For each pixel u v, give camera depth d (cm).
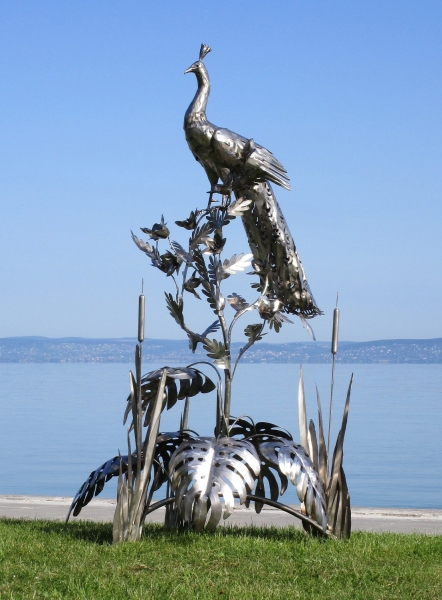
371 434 2966
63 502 1085
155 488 802
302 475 759
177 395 819
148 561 685
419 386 7244
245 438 791
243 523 914
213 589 614
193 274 804
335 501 788
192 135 792
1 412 3922
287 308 839
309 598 600
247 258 802
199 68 796
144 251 796
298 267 820
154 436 760
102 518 948
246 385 6731
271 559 701
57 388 6719
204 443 749
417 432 3031
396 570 675
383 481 1894
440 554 730
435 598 603
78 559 688
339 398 5178
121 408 4175
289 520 944
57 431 2986
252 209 807
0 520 889
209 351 796
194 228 795
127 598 588
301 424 800
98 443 2611
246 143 774
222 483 719
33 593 592
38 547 730
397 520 979
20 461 2186
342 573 665
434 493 1712
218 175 813
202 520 711
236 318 805
